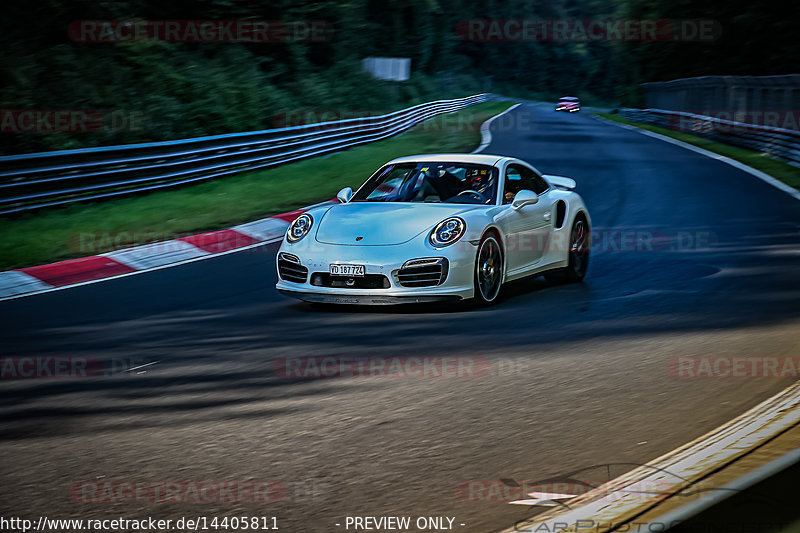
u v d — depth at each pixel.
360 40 156.88
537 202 24.84
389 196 24.39
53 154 41.84
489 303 22.52
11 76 63.47
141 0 96.19
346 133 81.06
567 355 16.81
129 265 30.70
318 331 19.56
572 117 174.25
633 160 73.50
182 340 19.03
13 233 36.22
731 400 13.41
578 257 26.62
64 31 77.44
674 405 13.23
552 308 21.95
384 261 21.19
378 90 143.75
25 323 21.56
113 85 74.69
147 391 14.76
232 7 106.06
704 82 128.50
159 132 73.94
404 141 93.75
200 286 26.66
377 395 14.16
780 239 34.06
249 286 26.47
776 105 92.19
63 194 43.00
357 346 17.94
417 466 10.73
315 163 67.44
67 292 26.00
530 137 103.06
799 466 9.26
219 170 56.56
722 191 52.00
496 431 12.13
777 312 20.66
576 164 69.81
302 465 10.86
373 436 12.00
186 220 40.31
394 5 193.75
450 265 21.25
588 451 11.13
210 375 15.80
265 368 16.22
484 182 24.23
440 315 21.25
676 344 17.62
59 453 11.53
